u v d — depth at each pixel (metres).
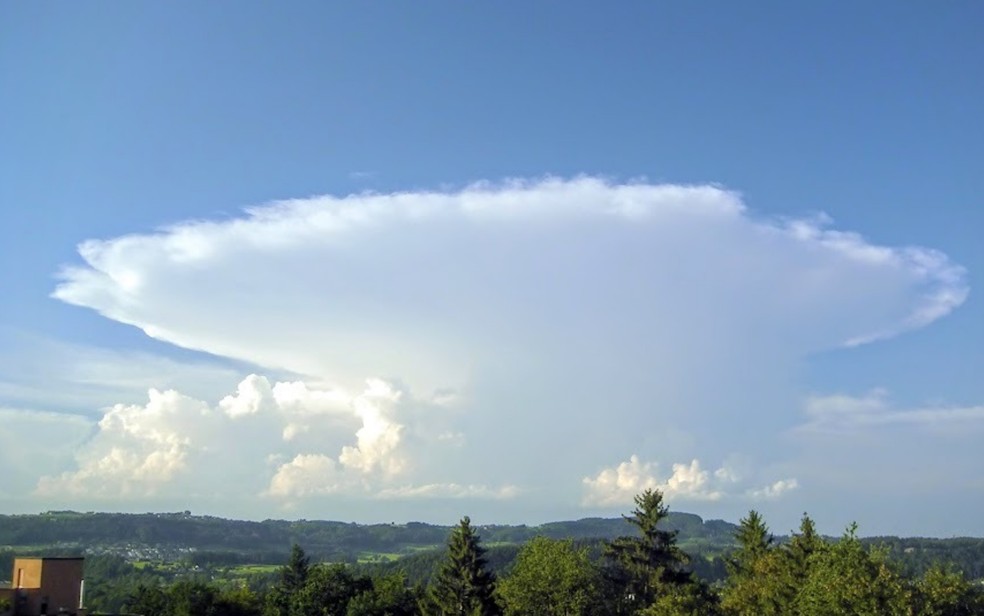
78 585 67.44
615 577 93.62
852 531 61.03
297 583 134.88
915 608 55.06
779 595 71.69
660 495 95.50
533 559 92.94
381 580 120.06
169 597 103.94
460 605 92.25
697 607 77.25
